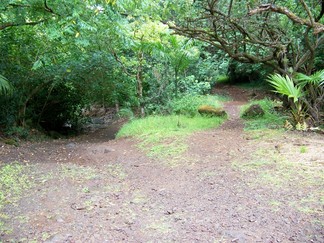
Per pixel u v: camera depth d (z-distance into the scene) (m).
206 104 9.76
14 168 5.11
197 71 13.77
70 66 8.45
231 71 20.25
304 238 2.64
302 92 6.99
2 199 3.77
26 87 8.78
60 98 10.29
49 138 9.41
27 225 3.13
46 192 4.02
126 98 10.90
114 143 7.31
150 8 7.46
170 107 9.57
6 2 5.62
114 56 9.16
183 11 6.72
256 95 15.59
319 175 3.97
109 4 5.96
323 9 6.52
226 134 6.69
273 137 6.02
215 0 6.12
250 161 4.75
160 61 10.13
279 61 7.72
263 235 2.73
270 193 3.58
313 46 7.07
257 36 7.77
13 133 8.17
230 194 3.66
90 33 7.36
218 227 2.92
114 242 2.77
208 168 4.68
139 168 5.06
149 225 3.05
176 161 5.20
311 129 6.50
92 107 14.90
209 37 7.75
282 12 5.94
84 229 3.03
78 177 4.65
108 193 3.96
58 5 5.69
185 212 3.30
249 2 6.57
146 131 7.56
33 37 8.05
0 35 7.81
